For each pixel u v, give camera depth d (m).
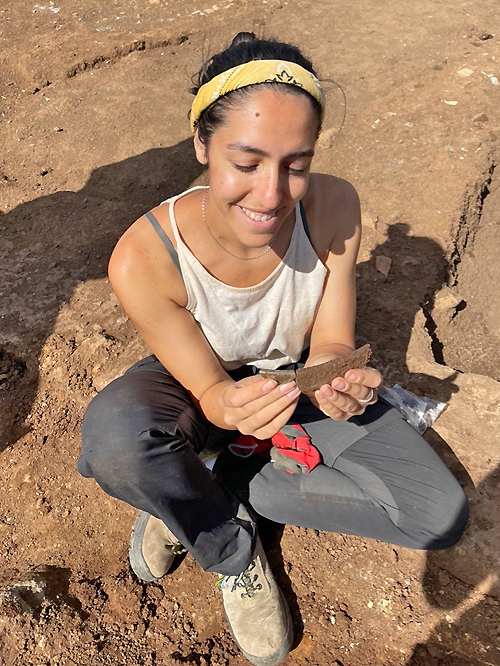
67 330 2.67
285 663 1.76
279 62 1.26
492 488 1.96
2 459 2.34
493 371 2.79
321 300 1.75
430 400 2.15
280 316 1.70
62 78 4.50
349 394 1.47
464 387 2.27
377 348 2.44
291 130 1.25
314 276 1.67
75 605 1.90
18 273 2.98
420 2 5.18
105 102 4.23
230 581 1.77
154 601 1.91
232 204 1.36
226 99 1.27
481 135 3.60
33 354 2.61
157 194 3.46
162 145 3.82
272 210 1.33
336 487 1.65
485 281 3.15
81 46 4.68
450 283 2.95
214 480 1.64
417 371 2.34
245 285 1.63
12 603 1.84
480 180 3.36
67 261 3.03
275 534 2.00
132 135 3.91
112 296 2.82
